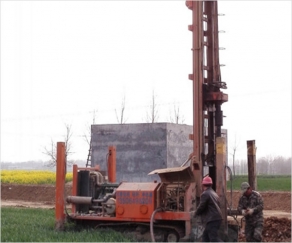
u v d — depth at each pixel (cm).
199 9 1591
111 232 1616
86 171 1753
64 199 1723
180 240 1523
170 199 1570
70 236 1568
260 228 1485
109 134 3944
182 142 3969
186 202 1538
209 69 1605
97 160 3959
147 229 1593
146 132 3831
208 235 1412
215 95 1569
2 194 4369
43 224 1881
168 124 3800
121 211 1611
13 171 6756
